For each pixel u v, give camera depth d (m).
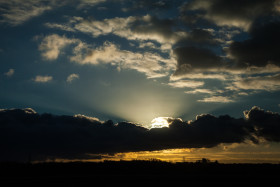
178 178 120.81
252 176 128.00
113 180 112.44
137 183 102.50
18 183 105.00
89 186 95.50
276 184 100.06
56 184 100.75
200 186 93.75
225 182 105.44
